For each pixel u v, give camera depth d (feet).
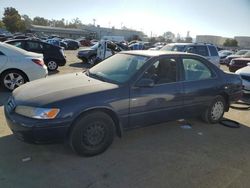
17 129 11.00
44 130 10.74
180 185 10.35
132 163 11.82
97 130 12.06
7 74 23.41
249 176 11.23
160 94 13.88
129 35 323.16
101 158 12.10
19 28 253.44
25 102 11.25
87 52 53.06
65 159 11.82
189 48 36.50
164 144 13.98
